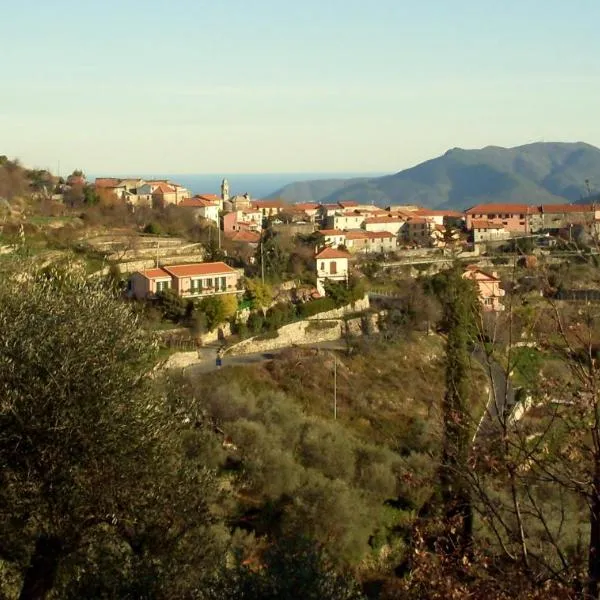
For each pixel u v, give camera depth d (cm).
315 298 6931
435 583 1019
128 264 6425
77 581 1666
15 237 3067
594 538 962
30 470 1569
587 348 989
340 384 5244
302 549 1625
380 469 3272
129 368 1825
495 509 1108
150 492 1736
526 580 974
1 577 1680
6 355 1653
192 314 5741
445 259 9450
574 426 989
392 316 6656
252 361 5388
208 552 1789
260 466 3064
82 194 8844
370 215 12888
